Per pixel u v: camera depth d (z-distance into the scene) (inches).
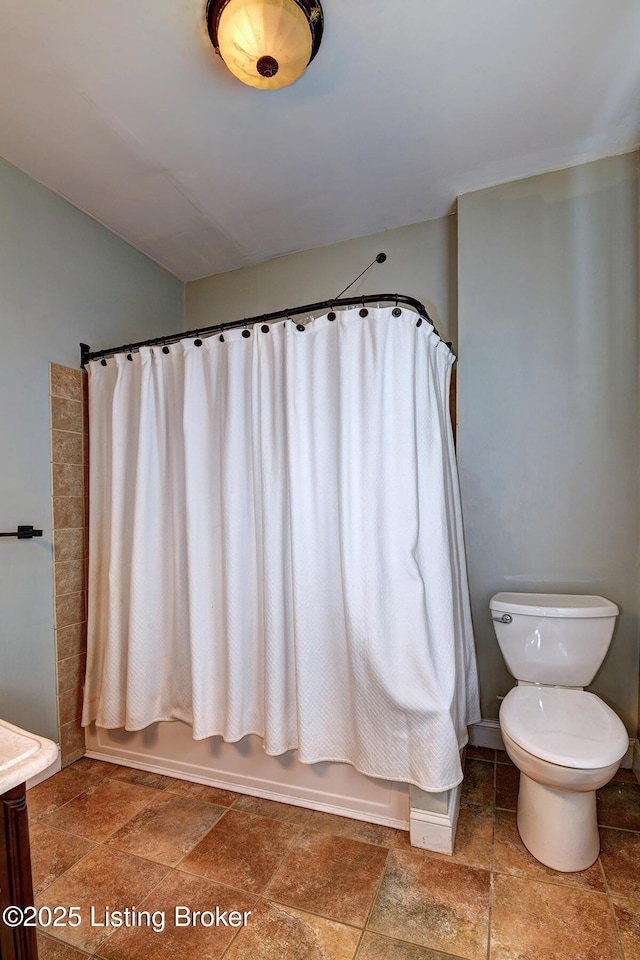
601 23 53.6
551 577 81.0
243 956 46.6
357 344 62.6
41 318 80.5
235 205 88.1
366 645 59.7
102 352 85.4
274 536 66.5
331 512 64.6
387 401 61.6
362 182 82.2
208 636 71.5
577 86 62.6
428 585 62.2
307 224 95.0
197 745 75.9
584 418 78.8
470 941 47.5
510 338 82.7
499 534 83.7
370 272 98.8
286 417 64.8
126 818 66.9
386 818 64.2
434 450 64.7
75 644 84.6
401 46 56.1
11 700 73.5
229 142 71.6
